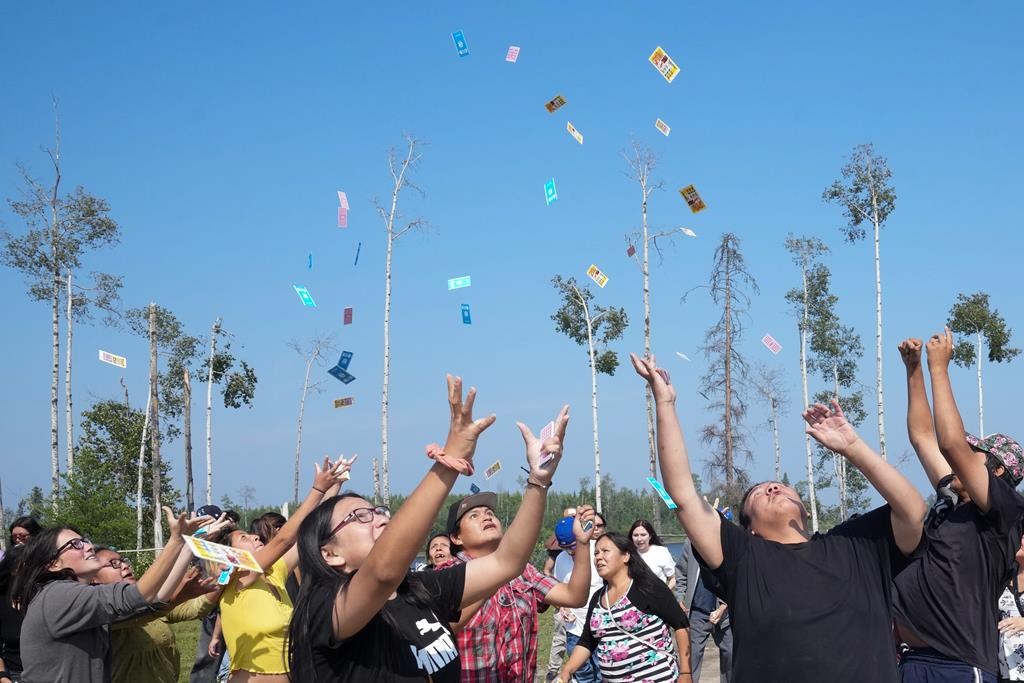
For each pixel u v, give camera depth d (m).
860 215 35.50
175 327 41.09
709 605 9.89
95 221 31.52
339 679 3.14
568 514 7.90
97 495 28.75
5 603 6.15
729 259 33.41
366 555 3.30
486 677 5.06
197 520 4.85
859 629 3.73
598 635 6.38
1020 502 4.62
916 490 3.76
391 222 32.72
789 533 4.17
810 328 40.66
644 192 30.84
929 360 4.57
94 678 5.07
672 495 3.99
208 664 8.29
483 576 3.64
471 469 3.00
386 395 32.84
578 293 36.22
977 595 4.76
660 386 4.06
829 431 3.84
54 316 31.48
